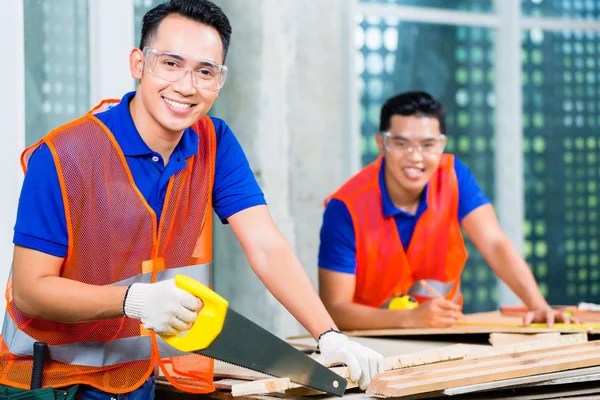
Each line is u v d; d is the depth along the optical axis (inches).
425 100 145.9
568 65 256.7
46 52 146.6
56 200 93.1
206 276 104.8
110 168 96.9
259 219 106.7
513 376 97.9
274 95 198.5
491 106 247.9
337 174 215.5
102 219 96.4
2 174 133.8
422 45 239.6
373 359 98.5
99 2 148.5
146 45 96.0
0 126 134.0
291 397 98.6
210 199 105.0
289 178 209.0
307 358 91.8
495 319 149.6
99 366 99.5
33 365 96.2
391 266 149.5
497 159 248.7
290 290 104.6
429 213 150.4
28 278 91.7
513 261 151.9
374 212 147.8
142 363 101.7
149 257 99.8
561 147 257.1
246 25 197.3
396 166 145.5
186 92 93.5
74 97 149.2
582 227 259.9
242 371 113.3
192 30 94.1
